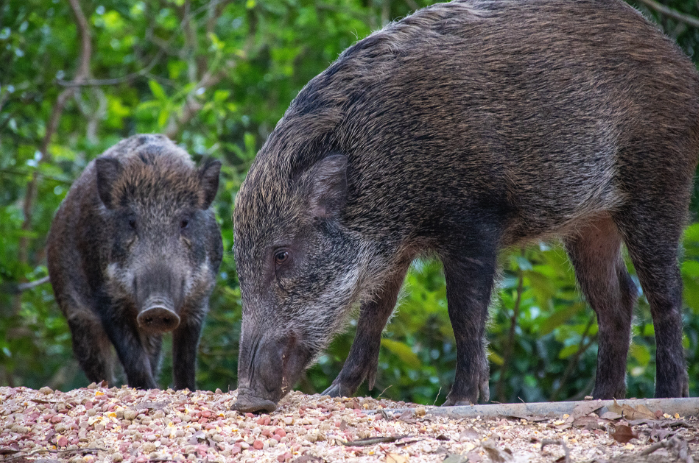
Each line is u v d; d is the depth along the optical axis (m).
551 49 9.26
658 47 9.77
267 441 6.95
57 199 20.12
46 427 7.45
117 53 23.91
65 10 21.27
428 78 8.91
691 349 15.47
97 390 8.92
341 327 8.97
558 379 15.52
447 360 15.61
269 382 8.13
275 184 8.57
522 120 9.02
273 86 25.14
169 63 22.38
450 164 8.84
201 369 16.97
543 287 12.47
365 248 8.89
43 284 16.89
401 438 7.00
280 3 21.61
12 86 18.03
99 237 11.96
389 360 15.26
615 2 9.90
